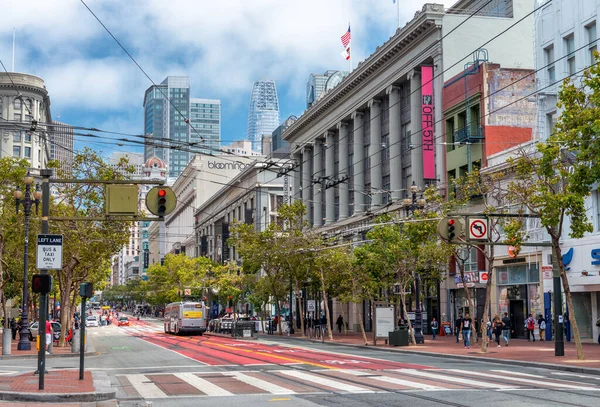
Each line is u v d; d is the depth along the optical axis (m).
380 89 61.81
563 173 25.94
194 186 143.25
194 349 42.22
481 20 53.84
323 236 65.38
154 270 116.75
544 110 42.41
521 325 45.53
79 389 18.45
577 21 39.75
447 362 28.39
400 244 41.38
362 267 45.19
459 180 36.28
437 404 15.07
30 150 125.62
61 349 42.66
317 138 78.12
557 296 29.39
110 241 43.28
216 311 112.62
